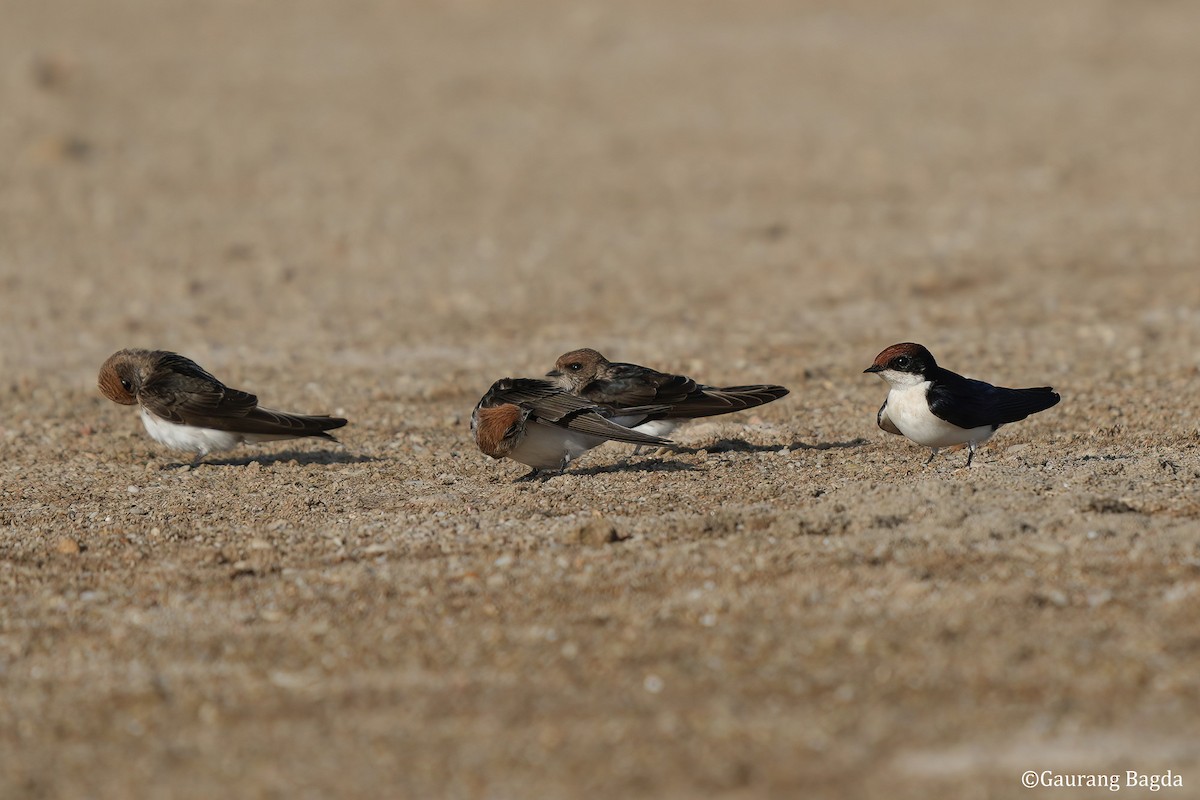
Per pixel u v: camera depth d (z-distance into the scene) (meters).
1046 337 20.31
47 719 8.45
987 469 12.35
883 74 46.22
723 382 18.19
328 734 8.13
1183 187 31.89
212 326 23.05
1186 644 8.51
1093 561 9.82
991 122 39.72
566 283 25.88
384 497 12.85
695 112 42.00
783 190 33.44
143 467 14.41
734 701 8.23
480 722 8.17
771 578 9.90
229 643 9.43
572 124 40.97
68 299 24.84
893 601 9.36
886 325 21.77
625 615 9.46
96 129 39.56
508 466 14.04
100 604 10.25
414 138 39.50
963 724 7.85
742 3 57.81
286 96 44.47
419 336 21.98
